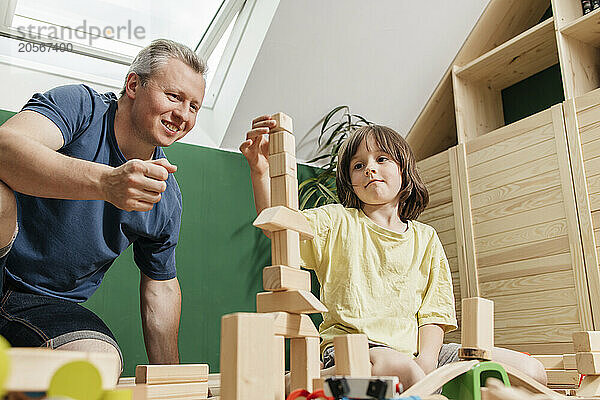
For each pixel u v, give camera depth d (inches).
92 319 45.3
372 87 89.0
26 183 38.3
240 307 82.0
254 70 79.7
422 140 98.1
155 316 56.7
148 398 31.7
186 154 82.6
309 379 29.4
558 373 51.1
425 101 93.9
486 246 78.4
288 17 75.5
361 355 28.6
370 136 56.4
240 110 83.4
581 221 67.7
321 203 90.4
